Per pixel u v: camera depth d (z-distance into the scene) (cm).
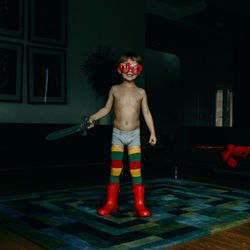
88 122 252
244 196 331
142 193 254
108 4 641
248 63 845
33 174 493
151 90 1170
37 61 541
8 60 511
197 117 1159
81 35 599
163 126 1204
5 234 208
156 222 232
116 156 255
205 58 1164
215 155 518
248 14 777
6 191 363
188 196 328
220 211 267
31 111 538
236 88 869
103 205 284
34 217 244
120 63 255
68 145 502
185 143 572
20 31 523
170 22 826
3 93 507
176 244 192
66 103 575
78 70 594
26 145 463
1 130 443
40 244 186
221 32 934
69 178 464
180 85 1181
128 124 252
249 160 474
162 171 540
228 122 1188
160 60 1197
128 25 676
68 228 216
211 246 191
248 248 189
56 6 561
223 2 703
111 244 186
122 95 255
